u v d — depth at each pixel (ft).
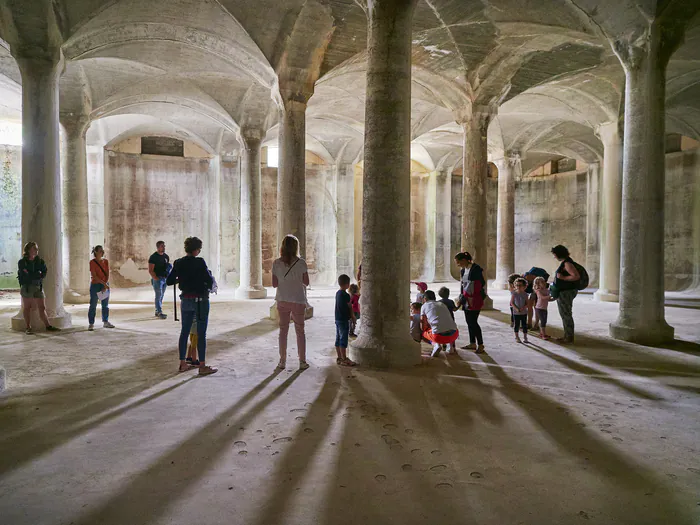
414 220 83.82
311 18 33.45
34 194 30.48
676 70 41.29
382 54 21.58
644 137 27.99
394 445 12.70
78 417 14.74
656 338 27.48
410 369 21.11
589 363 22.57
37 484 10.41
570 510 9.51
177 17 34.19
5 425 14.03
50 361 22.31
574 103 50.47
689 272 63.57
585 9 28.78
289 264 20.98
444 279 83.61
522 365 22.06
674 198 65.26
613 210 50.72
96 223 63.26
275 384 18.53
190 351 21.21
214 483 10.50
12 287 60.18
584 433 13.67
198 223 70.49
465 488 10.38
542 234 84.69
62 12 30.68
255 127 52.75
